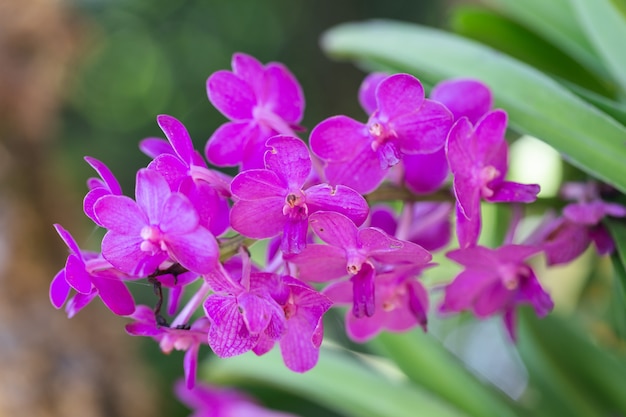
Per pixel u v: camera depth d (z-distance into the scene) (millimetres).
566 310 398
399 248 268
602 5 322
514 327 320
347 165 280
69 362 611
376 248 268
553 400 382
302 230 263
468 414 379
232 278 261
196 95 1081
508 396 379
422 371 390
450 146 273
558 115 307
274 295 263
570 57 383
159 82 1086
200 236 254
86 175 1004
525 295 298
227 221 277
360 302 269
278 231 268
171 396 749
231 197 274
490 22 388
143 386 667
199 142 1059
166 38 1086
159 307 264
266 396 664
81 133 1031
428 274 427
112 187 267
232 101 294
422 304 292
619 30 323
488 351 661
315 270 275
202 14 1092
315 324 268
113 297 267
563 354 379
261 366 413
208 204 271
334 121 277
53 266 656
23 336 601
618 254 309
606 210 303
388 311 302
